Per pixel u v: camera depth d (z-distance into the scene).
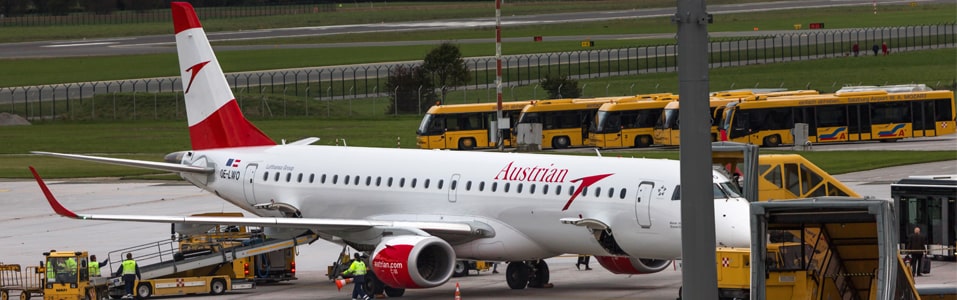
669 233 109.88
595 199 115.50
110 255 158.00
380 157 137.12
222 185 149.62
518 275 126.94
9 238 176.25
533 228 120.62
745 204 108.62
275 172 144.25
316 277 140.88
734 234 105.69
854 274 91.00
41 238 175.38
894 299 76.19
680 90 50.47
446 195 127.62
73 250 162.62
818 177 152.38
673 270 139.88
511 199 121.94
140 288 125.75
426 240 117.88
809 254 91.62
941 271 129.88
